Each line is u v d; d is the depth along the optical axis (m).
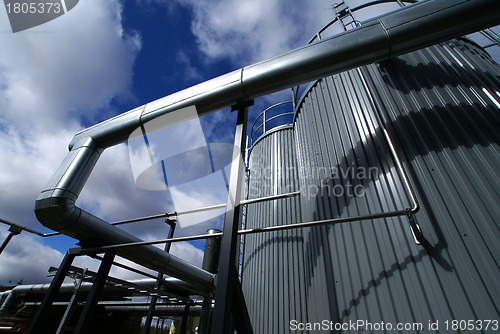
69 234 3.88
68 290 10.56
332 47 2.65
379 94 3.42
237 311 1.97
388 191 2.72
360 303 2.45
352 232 2.87
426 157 2.64
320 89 4.54
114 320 13.02
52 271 5.91
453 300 1.94
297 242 5.29
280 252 5.36
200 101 3.08
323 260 3.11
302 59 2.71
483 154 2.39
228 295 1.81
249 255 6.37
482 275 1.91
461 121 2.69
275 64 2.80
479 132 2.54
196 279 7.18
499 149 2.35
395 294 2.25
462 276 1.98
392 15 2.62
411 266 2.24
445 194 2.37
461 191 2.31
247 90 2.89
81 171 3.73
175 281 8.06
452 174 2.43
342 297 2.65
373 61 2.66
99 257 4.23
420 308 2.06
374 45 2.55
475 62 3.22
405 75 3.37
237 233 2.18
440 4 2.43
